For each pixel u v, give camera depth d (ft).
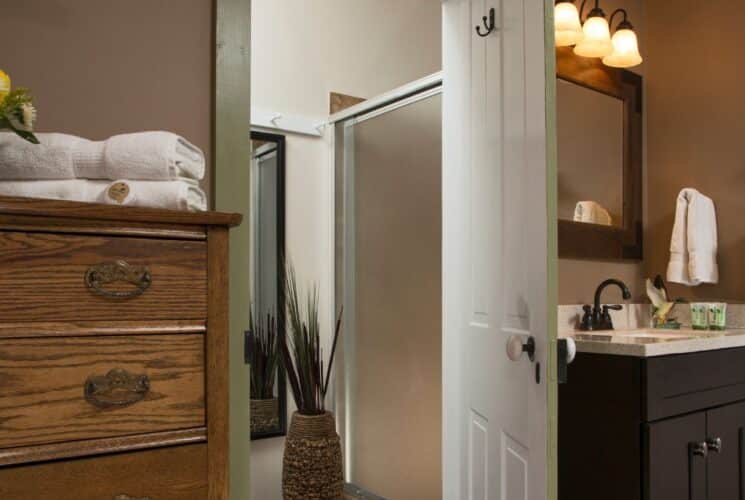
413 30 10.48
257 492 8.71
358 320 9.30
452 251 6.69
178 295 2.69
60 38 3.86
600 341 6.11
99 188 2.89
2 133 2.97
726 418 6.59
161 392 2.63
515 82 5.14
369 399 9.02
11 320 2.35
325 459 8.00
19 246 2.37
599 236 8.75
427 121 8.12
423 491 7.98
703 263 8.68
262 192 8.87
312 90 9.33
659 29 9.69
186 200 2.87
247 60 4.42
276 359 8.87
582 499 6.19
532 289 4.74
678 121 9.42
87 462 2.45
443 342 6.80
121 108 4.00
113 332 2.54
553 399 4.45
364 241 9.25
